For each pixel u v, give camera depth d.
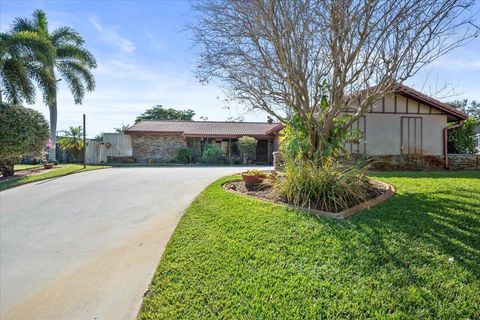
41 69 16.12
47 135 14.22
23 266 4.06
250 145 22.02
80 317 2.91
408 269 3.03
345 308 2.56
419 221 4.31
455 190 6.45
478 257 3.17
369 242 3.69
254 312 2.64
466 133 14.41
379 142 12.73
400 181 7.77
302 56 6.66
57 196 8.24
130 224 5.74
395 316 2.40
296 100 7.25
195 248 4.09
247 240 4.14
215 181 9.66
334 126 7.53
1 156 11.85
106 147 22.42
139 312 2.86
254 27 6.50
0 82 14.66
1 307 3.13
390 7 6.02
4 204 7.42
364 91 7.37
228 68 7.34
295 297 2.78
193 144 23.45
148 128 23.02
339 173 5.95
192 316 2.69
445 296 2.60
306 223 4.50
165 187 9.39
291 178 6.02
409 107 12.87
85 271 3.88
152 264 3.96
